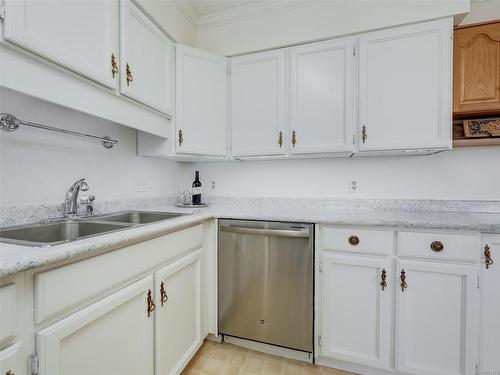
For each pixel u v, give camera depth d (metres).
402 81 1.48
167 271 1.17
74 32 0.97
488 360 1.17
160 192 1.99
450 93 1.41
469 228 1.17
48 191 1.18
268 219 1.49
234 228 1.55
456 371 1.20
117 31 1.19
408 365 1.26
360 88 1.55
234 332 1.58
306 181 1.99
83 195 1.34
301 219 1.42
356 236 1.34
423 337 1.25
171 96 1.63
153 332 1.09
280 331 1.48
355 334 1.35
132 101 1.31
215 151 1.82
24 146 1.08
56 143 1.22
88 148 1.39
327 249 1.40
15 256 0.62
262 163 2.11
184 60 1.68
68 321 0.72
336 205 1.90
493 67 1.39
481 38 1.41
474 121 1.49
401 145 1.49
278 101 1.75
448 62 1.41
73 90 1.00
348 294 1.36
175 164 2.18
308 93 1.67
